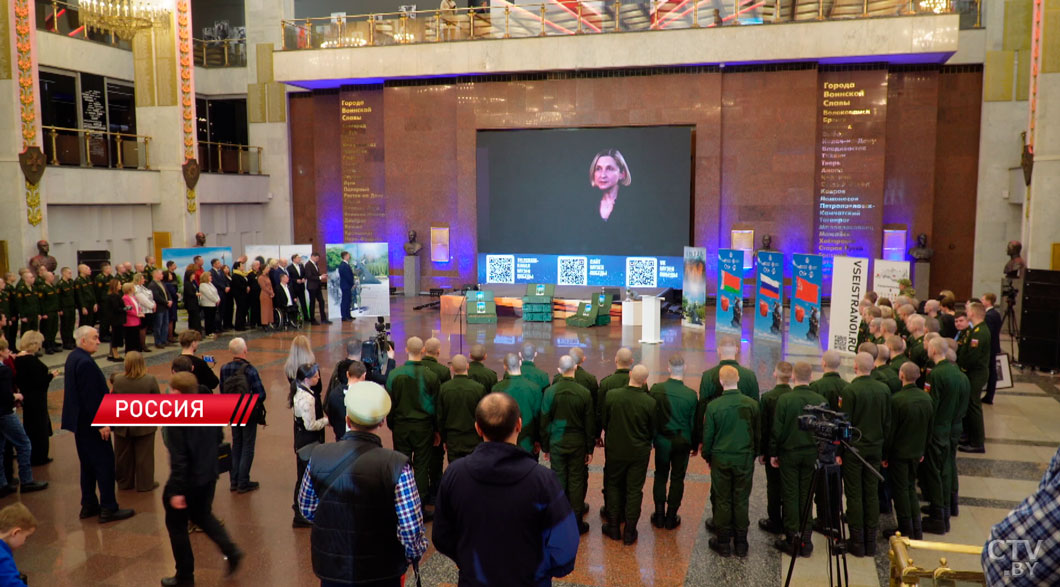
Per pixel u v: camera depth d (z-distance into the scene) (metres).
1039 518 1.63
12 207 18.84
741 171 24.38
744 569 6.90
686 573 6.82
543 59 24.38
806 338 17.23
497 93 25.69
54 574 6.76
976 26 23.75
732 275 18.97
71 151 21.42
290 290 20.30
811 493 6.11
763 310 18.28
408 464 4.10
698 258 20.09
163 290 17.47
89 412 7.75
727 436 7.05
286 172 29.72
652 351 17.09
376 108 27.78
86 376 7.72
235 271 19.83
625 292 24.53
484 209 26.30
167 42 24.28
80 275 17.45
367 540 4.01
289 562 7.00
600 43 23.94
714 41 23.12
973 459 10.11
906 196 24.48
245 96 30.02
